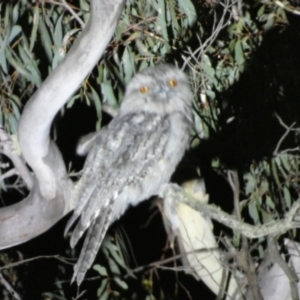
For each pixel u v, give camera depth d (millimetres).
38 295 13266
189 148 10688
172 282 14891
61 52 10289
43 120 8016
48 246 13562
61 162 8828
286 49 11867
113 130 9312
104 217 9008
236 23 11320
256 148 11945
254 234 8227
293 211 8141
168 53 10867
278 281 10984
